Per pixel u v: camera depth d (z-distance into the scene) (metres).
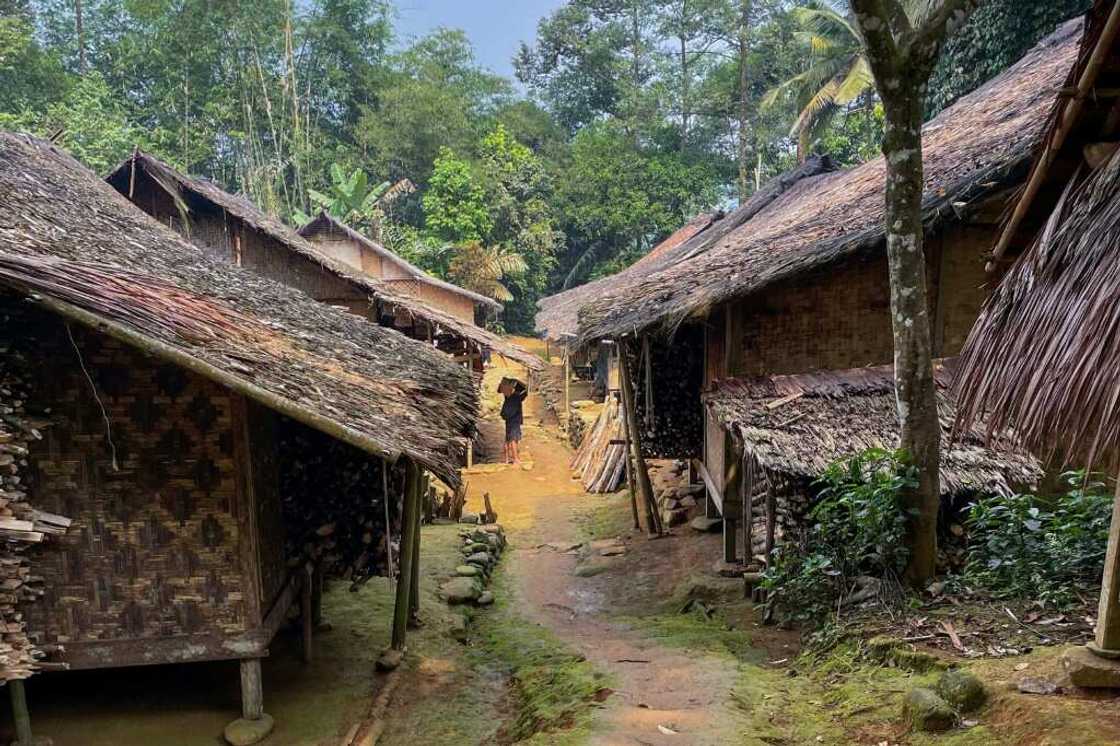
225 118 29.31
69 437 4.23
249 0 28.89
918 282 4.95
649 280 10.11
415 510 6.25
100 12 30.28
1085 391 2.69
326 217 19.55
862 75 21.34
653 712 4.01
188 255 7.39
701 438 9.70
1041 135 3.51
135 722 4.66
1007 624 4.45
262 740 4.49
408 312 13.68
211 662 5.60
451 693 5.40
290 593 5.29
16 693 4.21
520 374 24.94
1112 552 3.34
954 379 3.95
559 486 14.27
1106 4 2.95
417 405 5.25
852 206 8.64
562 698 4.68
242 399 4.34
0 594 3.71
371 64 35.78
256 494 4.57
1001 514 5.38
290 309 6.93
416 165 33.53
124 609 4.35
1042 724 3.08
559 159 37.50
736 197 36.47
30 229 4.86
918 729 3.41
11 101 23.09
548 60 40.44
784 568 5.77
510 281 32.62
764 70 33.47
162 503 4.34
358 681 5.44
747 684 4.47
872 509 5.16
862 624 4.89
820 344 7.28
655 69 37.09
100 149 20.97
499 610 7.76
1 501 3.60
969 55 14.70
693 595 7.38
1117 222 2.96
